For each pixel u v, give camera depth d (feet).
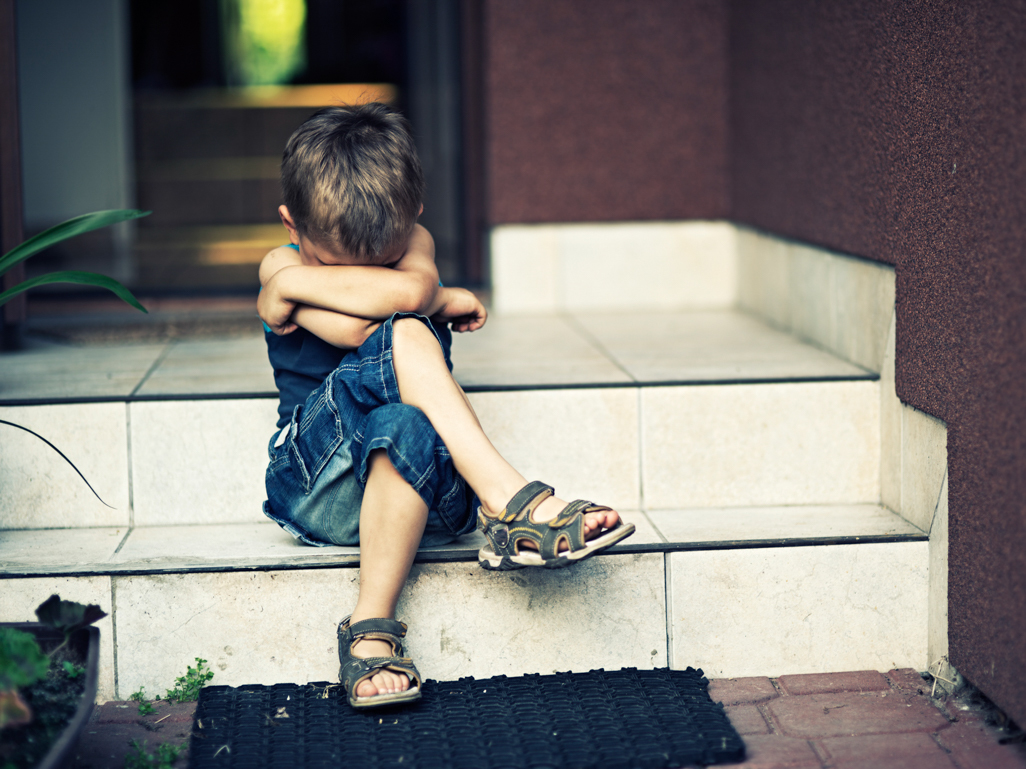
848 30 6.81
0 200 7.77
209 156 17.74
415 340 5.11
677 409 6.29
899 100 5.95
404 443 4.89
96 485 6.05
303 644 5.39
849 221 6.81
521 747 4.72
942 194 5.33
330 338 5.32
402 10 14.42
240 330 8.75
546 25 9.46
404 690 4.93
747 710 5.24
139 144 17.47
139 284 11.54
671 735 4.83
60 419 5.99
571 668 5.53
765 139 8.69
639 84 9.64
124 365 7.27
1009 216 4.60
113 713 5.22
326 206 5.09
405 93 14.48
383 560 5.03
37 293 9.70
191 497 6.11
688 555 5.51
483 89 9.73
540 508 4.84
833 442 6.38
